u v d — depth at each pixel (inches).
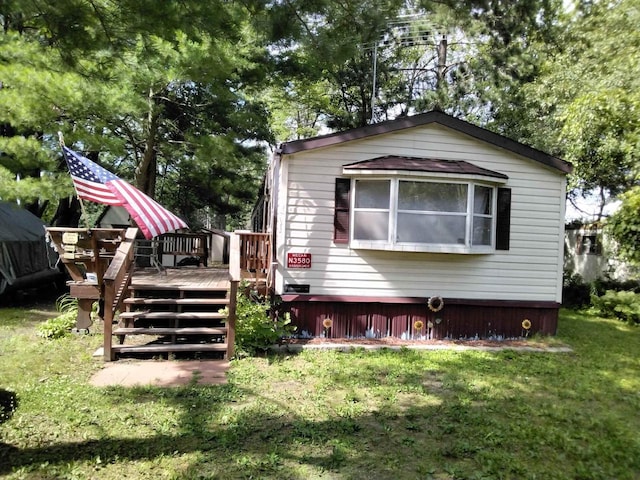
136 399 185.0
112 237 285.0
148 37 192.2
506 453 150.1
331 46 216.4
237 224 1300.4
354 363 249.1
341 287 303.1
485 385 220.8
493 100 630.5
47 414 166.7
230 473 131.7
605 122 379.9
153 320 282.2
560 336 343.3
